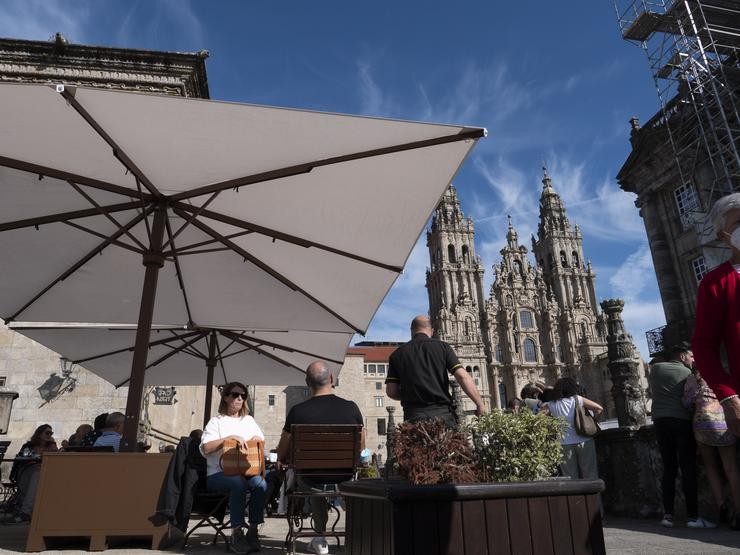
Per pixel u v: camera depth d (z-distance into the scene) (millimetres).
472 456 2521
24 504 6551
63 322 6496
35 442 7359
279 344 7699
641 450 5586
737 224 2051
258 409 53562
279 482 6926
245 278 6062
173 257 5188
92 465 3930
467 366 75375
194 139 3645
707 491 4859
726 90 20016
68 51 13781
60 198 4770
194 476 3988
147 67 14148
